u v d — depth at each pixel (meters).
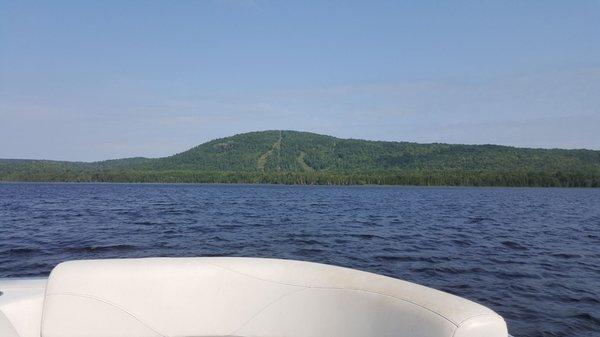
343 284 2.78
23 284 3.51
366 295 2.64
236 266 3.16
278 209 30.59
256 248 12.99
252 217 23.73
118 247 12.76
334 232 17.03
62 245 12.96
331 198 49.91
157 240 14.25
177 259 3.26
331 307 2.77
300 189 90.12
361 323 2.60
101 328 3.01
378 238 15.38
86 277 3.08
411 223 21.33
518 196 62.59
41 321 3.04
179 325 3.06
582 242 15.19
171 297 3.10
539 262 11.26
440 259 11.37
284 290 2.98
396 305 2.47
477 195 64.81
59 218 21.52
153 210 27.77
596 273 10.03
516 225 21.06
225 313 3.07
